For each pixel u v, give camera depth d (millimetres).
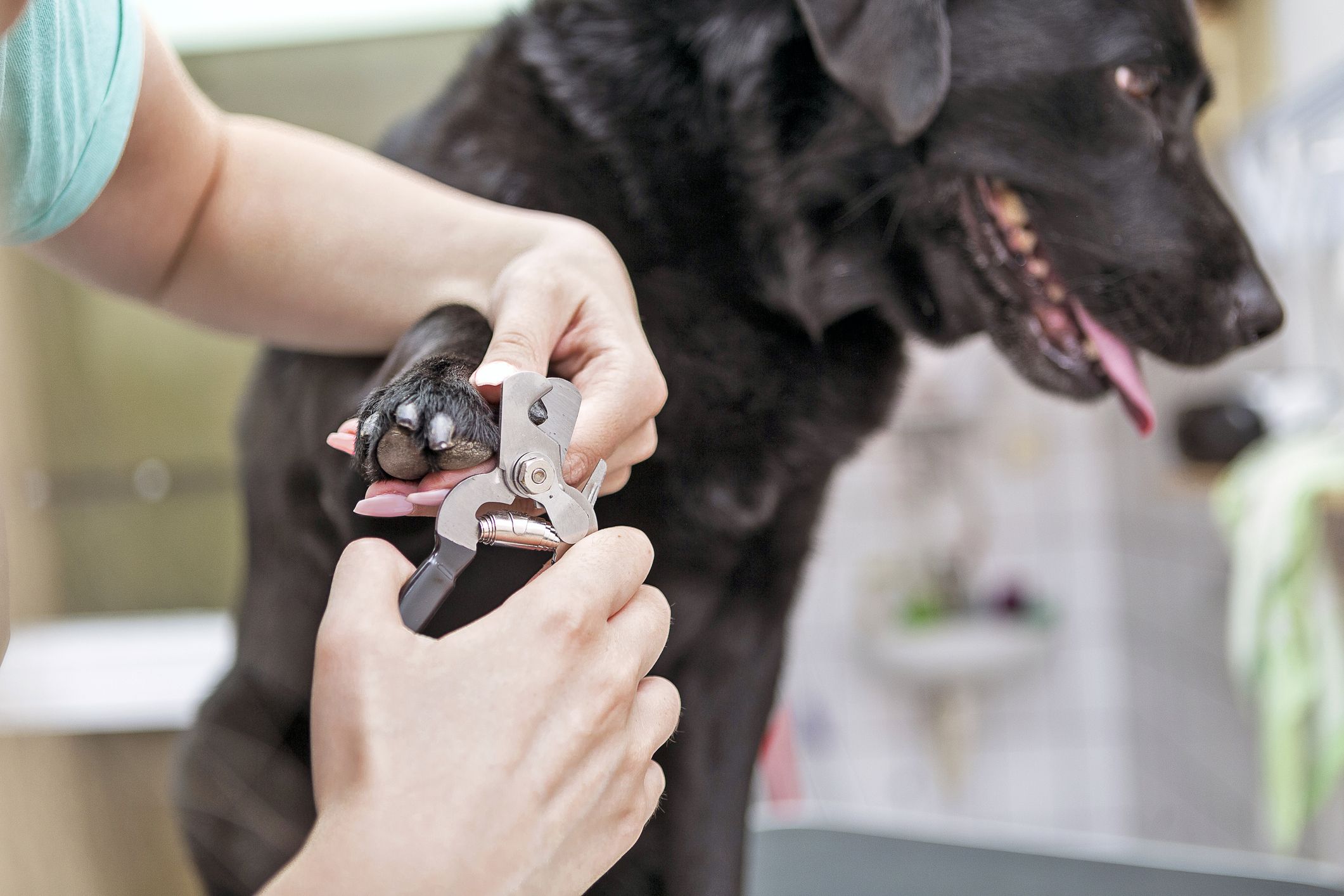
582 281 551
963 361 3359
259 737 631
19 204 533
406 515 417
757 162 790
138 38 581
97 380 2193
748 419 774
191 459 2254
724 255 779
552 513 413
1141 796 3387
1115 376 880
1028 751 3580
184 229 641
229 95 2592
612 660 393
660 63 788
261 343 827
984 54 822
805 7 768
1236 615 1676
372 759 352
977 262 875
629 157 774
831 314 840
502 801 356
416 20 2541
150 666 742
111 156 571
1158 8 827
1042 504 3559
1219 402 2344
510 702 366
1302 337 2303
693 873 800
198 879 518
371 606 380
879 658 3436
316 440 671
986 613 3467
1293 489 1646
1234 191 2277
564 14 809
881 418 910
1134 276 857
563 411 422
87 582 2113
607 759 392
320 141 700
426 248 623
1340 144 1920
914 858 1341
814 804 2781
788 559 837
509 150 770
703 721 815
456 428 405
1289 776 1609
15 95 490
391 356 560
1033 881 1254
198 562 2211
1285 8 1974
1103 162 842
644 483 725
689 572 760
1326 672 1615
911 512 3551
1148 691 3262
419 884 339
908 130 770
